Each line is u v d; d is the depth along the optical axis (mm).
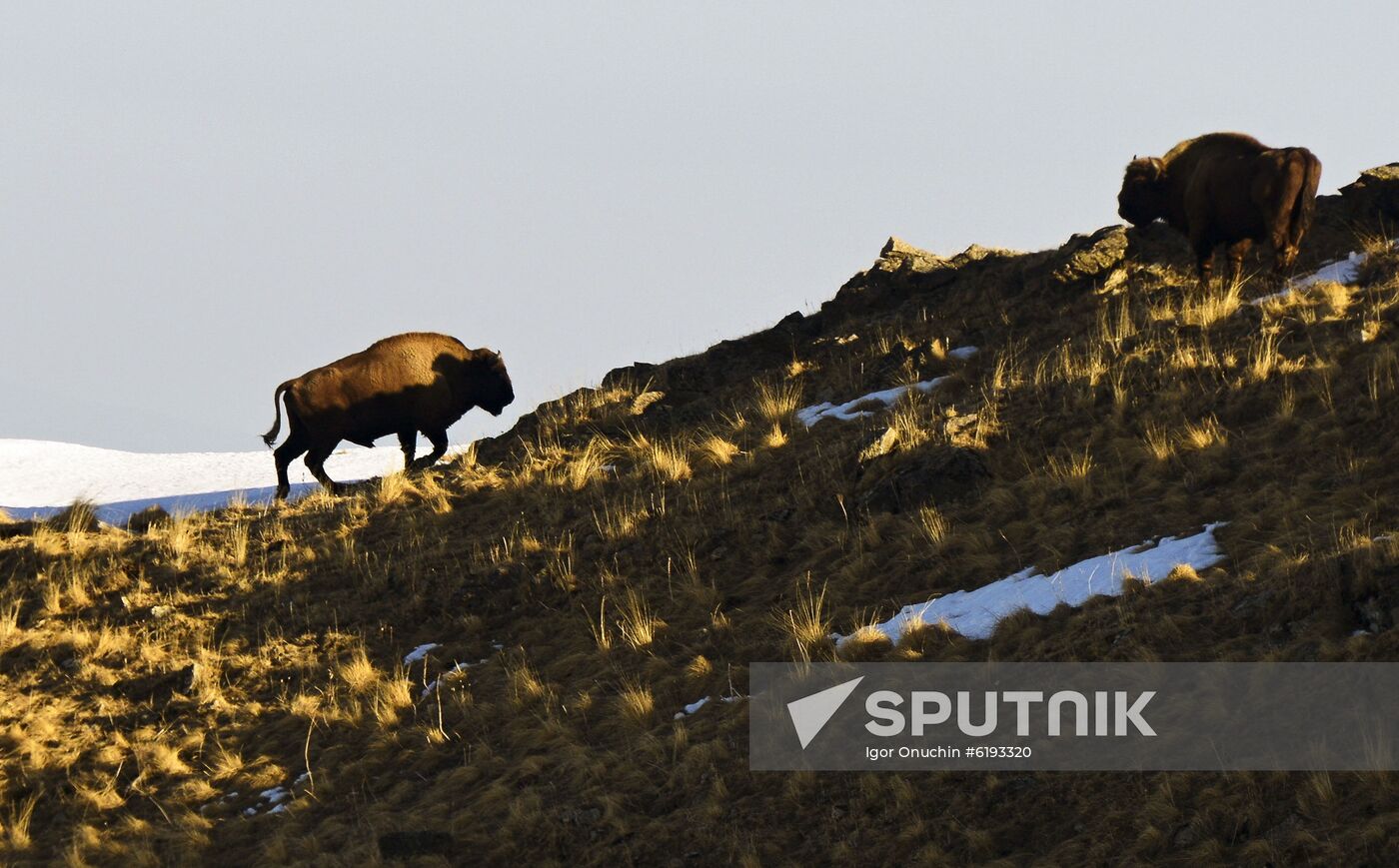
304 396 68812
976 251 80312
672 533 55875
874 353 71438
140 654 53906
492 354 72688
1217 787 30219
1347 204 70125
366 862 37312
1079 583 41625
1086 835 30688
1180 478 48062
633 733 41750
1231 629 35844
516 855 37031
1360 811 27766
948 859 31516
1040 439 55094
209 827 43000
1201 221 65625
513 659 49469
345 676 50156
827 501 54875
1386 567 33312
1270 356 53812
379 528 63281
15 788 47125
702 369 75562
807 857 33500
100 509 78688
